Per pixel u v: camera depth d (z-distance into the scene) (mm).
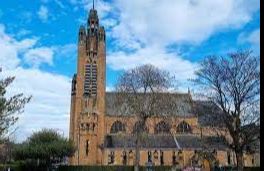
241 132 62000
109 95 140000
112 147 126750
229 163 117812
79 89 136375
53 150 111125
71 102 140750
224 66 108438
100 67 138375
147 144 127375
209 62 70188
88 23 141875
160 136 130625
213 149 117688
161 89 102500
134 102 102875
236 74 64625
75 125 133875
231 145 66750
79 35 140625
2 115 35281
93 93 136375
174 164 121812
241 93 63500
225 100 65312
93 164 126875
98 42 140500
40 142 114312
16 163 111625
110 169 117125
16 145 117125
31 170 111750
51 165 116188
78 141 131250
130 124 131625
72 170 116500
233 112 63844
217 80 88562
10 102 36094
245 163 92375
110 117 134500
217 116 67375
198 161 117500
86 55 139250
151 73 102438
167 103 104062
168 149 126938
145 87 102125
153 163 118562
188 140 130375
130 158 126188
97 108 134500
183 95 138875
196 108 72125
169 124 130625
